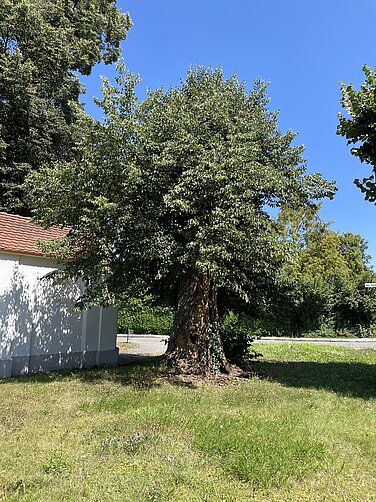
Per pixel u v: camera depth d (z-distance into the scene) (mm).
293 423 6465
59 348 12133
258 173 8938
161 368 10969
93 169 8656
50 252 9797
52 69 20812
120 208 8789
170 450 5160
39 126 20891
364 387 9836
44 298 11766
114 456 4945
